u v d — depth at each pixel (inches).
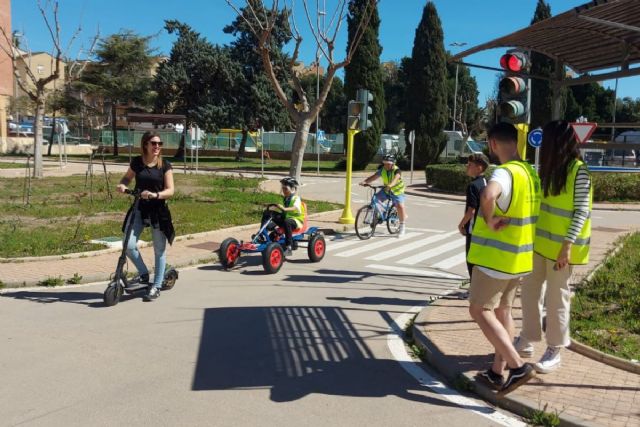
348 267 372.8
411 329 236.1
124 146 2347.4
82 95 2153.1
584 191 172.6
